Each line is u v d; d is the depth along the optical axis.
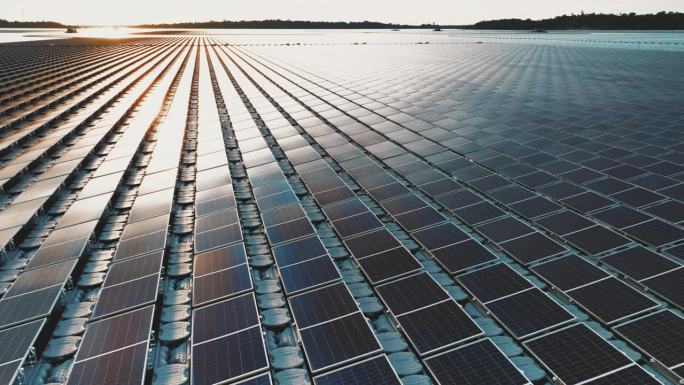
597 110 40.72
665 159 26.41
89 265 18.92
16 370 12.32
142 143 37.09
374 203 23.28
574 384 10.48
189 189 27.22
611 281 14.05
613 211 19.27
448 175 26.19
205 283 16.33
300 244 18.48
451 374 11.25
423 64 95.38
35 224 23.05
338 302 14.34
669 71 65.00
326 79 76.19
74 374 12.19
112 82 69.81
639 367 10.50
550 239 17.23
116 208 24.66
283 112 48.94
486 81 64.75
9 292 16.23
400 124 39.59
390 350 12.91
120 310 14.94
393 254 17.11
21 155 33.03
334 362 11.99
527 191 22.16
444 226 19.12
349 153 31.19
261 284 16.64
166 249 20.14
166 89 64.94
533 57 99.44
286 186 25.12
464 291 15.20
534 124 36.78
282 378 12.16
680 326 11.73
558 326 12.45
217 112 49.28
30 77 74.50
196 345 13.10
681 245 15.88
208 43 191.88
